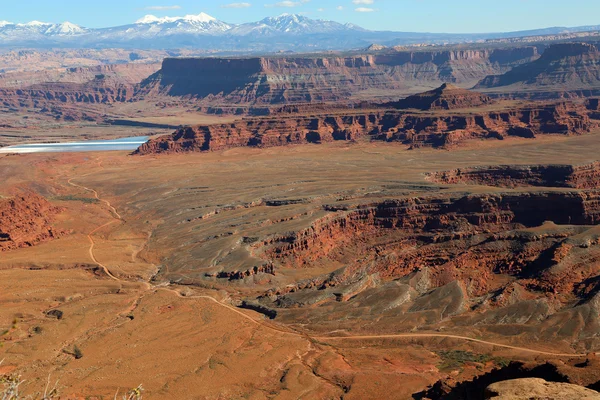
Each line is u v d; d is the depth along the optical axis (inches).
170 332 4931.1
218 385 4158.5
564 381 3395.7
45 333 4904.0
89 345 4717.0
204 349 4643.2
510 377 3644.2
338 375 4229.8
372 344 4761.3
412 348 4665.4
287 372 4293.8
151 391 4067.4
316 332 4968.0
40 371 4323.3
